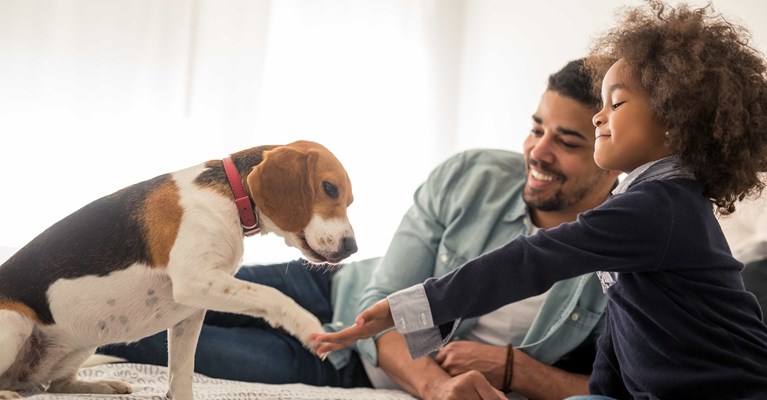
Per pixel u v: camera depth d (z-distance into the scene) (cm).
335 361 247
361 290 273
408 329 152
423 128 407
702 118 156
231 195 165
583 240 151
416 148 405
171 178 169
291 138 390
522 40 384
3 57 347
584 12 343
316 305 279
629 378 160
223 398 185
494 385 222
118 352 227
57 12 353
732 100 154
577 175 233
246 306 154
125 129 361
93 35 357
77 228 166
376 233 400
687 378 149
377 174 401
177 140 367
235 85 372
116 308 162
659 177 159
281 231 168
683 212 153
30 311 162
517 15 388
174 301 160
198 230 159
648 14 184
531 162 237
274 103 389
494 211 250
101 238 163
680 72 155
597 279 233
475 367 223
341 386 249
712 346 149
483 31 410
